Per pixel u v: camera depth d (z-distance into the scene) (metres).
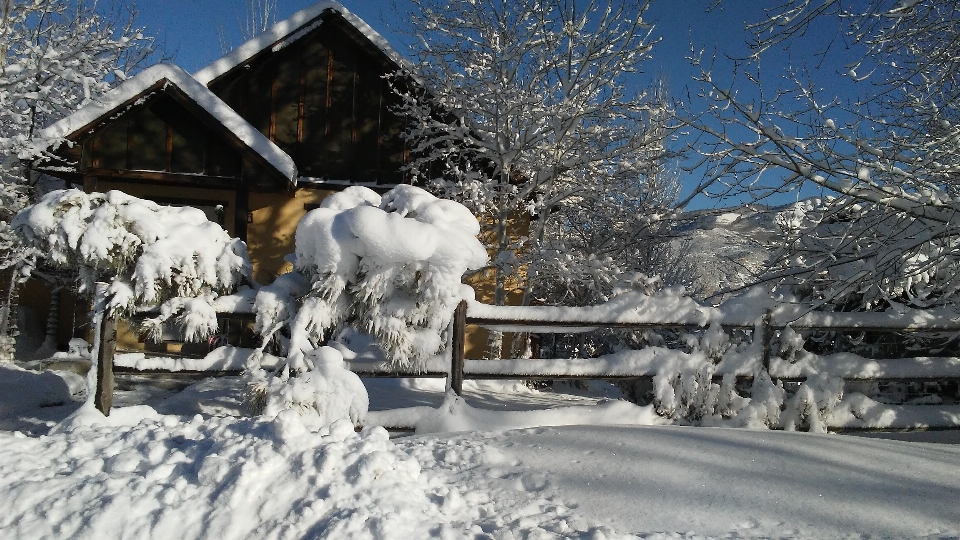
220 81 13.20
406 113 12.71
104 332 5.38
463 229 5.60
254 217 12.99
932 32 6.88
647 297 6.30
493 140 12.45
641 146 12.08
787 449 4.48
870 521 3.46
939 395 7.45
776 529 3.40
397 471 3.59
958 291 6.73
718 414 6.20
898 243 6.24
